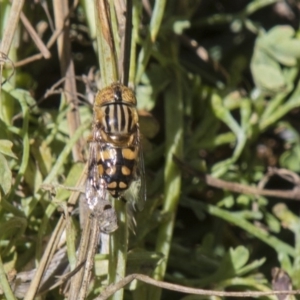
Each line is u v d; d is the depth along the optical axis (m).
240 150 0.21
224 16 0.21
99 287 0.19
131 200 0.18
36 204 0.19
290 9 0.22
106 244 0.19
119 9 0.19
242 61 0.21
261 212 0.21
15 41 0.20
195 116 0.21
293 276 0.20
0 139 0.19
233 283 0.19
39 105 0.21
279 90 0.21
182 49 0.22
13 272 0.18
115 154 0.18
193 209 0.20
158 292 0.19
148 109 0.20
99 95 0.19
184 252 0.20
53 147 0.20
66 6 0.20
